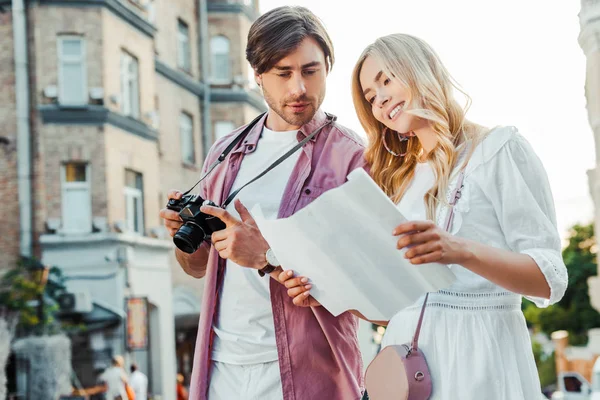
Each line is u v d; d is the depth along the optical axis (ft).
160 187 57.11
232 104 66.80
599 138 29.37
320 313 9.14
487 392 7.23
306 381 9.14
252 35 9.12
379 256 6.99
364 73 8.24
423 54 7.94
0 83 47.37
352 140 9.75
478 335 7.38
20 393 41.88
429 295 7.64
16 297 43.29
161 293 54.44
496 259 6.84
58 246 47.34
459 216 7.55
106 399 44.04
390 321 8.07
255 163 9.82
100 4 48.67
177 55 61.67
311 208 6.96
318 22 9.22
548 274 7.00
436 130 7.77
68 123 47.88
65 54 48.24
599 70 26.99
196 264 10.17
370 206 6.65
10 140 47.09
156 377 53.57
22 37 47.26
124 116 50.52
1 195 46.96
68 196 48.01
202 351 9.50
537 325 132.57
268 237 7.52
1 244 46.65
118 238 48.42
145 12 54.24
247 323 9.31
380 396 7.60
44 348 42.34
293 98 9.10
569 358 85.20
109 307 48.01
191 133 63.31
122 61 51.65
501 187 7.48
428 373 7.41
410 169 8.50
